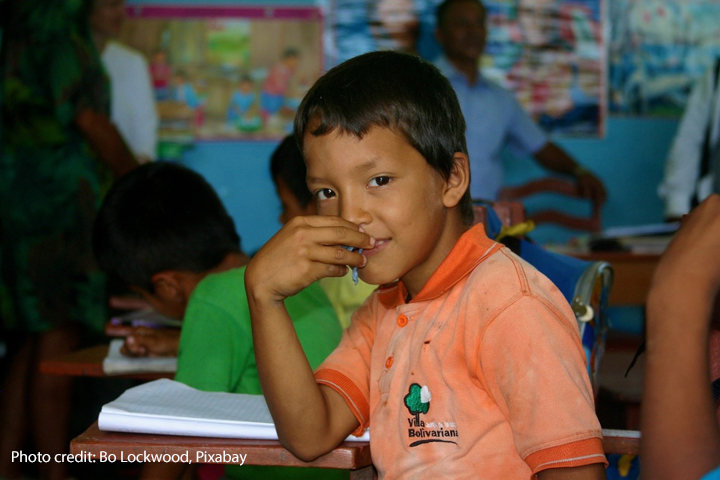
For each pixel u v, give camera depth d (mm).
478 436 915
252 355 1387
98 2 3645
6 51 2551
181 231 1573
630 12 4109
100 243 1629
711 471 648
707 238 722
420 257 962
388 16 4051
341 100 933
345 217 933
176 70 4008
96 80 2572
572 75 4133
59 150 2537
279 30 4027
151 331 1685
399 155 926
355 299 1837
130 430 1008
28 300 2518
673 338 705
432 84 992
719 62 3359
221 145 4055
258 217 4086
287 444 976
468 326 922
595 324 1229
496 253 970
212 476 1604
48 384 2418
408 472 944
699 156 3383
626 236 2834
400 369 989
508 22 4102
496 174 3615
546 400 829
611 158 4172
